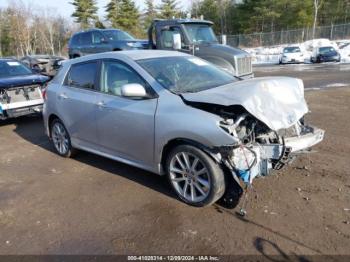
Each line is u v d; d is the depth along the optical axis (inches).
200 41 414.0
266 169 142.6
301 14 1883.6
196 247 126.3
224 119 140.8
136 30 2354.8
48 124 241.9
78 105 204.5
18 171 214.1
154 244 129.7
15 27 2363.4
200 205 151.6
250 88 146.3
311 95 414.9
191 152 148.6
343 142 225.5
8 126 349.1
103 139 193.0
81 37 596.1
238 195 145.8
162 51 203.0
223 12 2409.0
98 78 195.3
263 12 1950.1
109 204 162.2
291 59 1136.2
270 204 150.6
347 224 133.6
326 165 188.2
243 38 1804.9
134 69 175.2
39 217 154.9
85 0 2422.5
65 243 133.7
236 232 133.0
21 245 134.2
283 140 143.9
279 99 149.2
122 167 207.8
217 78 186.2
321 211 143.3
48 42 2496.3
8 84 324.2
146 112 162.6
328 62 1066.7
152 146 163.2
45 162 227.8
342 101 364.2
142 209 155.5
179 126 147.3
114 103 180.1
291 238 127.2
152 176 190.9
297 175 177.3
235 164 138.9
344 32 1595.7
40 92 344.5
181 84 169.0
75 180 193.3
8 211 162.1
